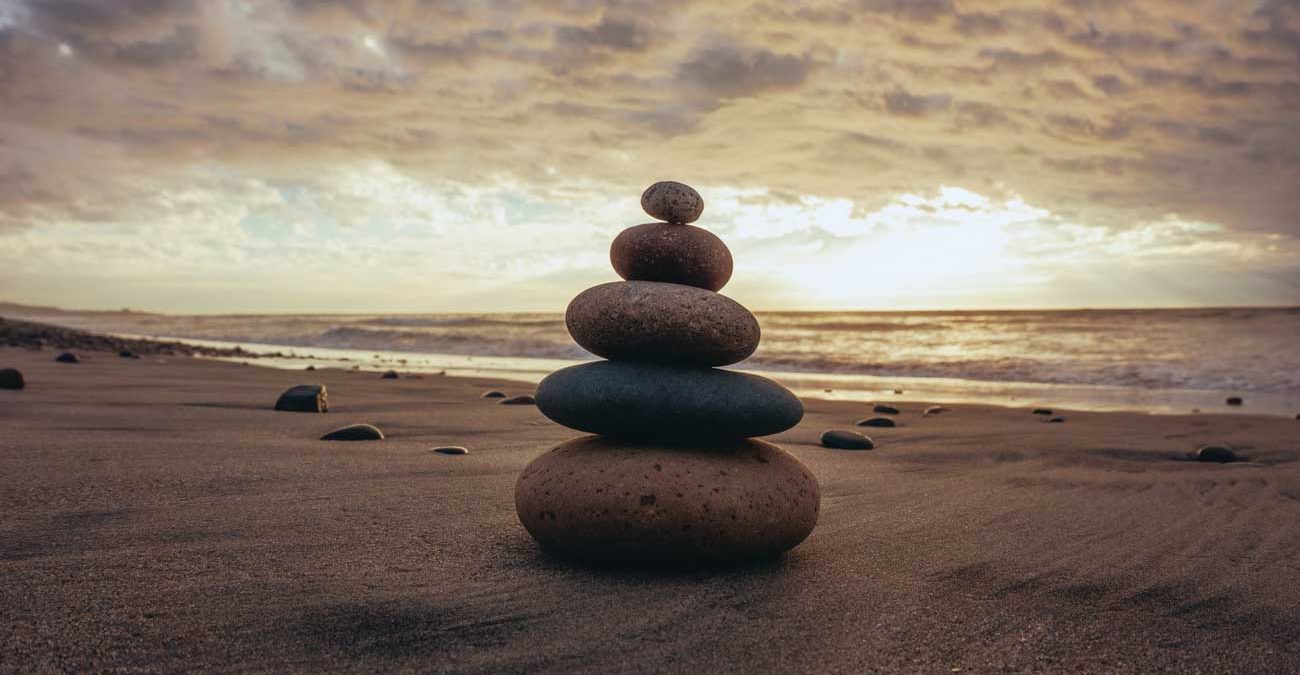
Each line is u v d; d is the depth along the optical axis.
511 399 1.71
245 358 4.18
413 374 2.84
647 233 0.71
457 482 0.88
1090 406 2.25
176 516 0.72
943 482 0.96
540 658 0.51
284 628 0.54
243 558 0.64
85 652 0.50
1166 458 1.20
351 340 6.13
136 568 0.61
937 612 0.58
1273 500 0.89
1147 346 4.29
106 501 0.76
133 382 1.95
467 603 0.58
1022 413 1.88
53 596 0.56
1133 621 0.58
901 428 1.51
